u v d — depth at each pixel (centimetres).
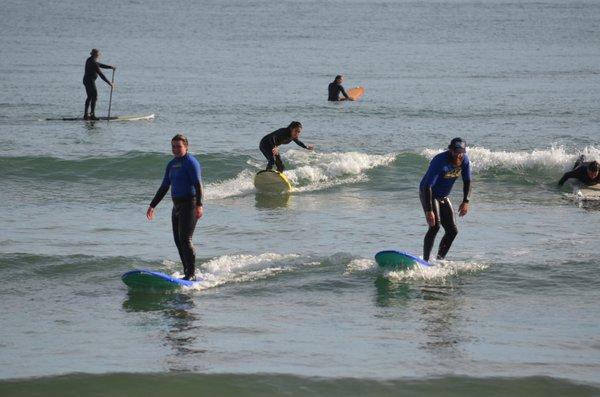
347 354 1738
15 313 2008
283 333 1869
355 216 3100
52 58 10294
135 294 2156
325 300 2106
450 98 6888
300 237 2766
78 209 3222
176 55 10962
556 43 13412
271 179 3572
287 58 10700
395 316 1983
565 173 3619
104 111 6116
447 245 2388
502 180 3728
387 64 10050
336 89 6656
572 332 1872
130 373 1636
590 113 6025
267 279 2275
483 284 2223
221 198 3478
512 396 1550
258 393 1566
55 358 1716
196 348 1775
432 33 15300
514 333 1866
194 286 2200
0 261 2398
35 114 5916
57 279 2280
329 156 4069
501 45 12975
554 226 2903
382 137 4938
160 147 4506
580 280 2258
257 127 5312
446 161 2266
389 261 2295
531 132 5144
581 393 1559
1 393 1554
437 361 1695
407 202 3362
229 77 8531
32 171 3850
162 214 3139
